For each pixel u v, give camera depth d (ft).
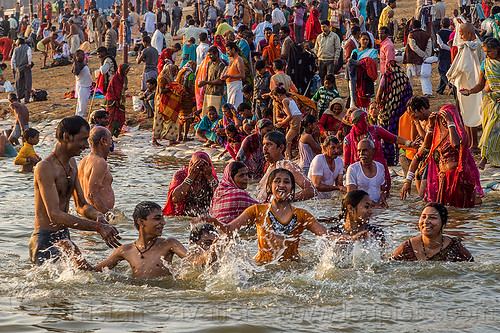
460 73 38.73
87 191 26.66
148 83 58.75
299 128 38.37
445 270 18.71
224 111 44.75
